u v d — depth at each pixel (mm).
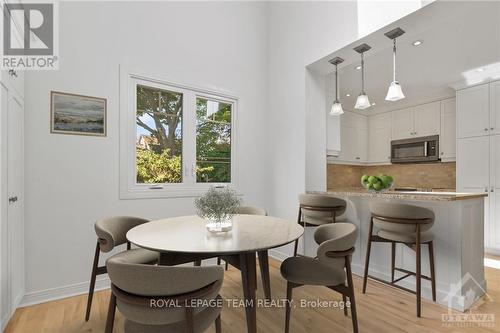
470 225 2219
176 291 1051
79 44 2404
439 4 2010
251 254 1540
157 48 2850
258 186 3656
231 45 3439
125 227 2156
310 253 3184
